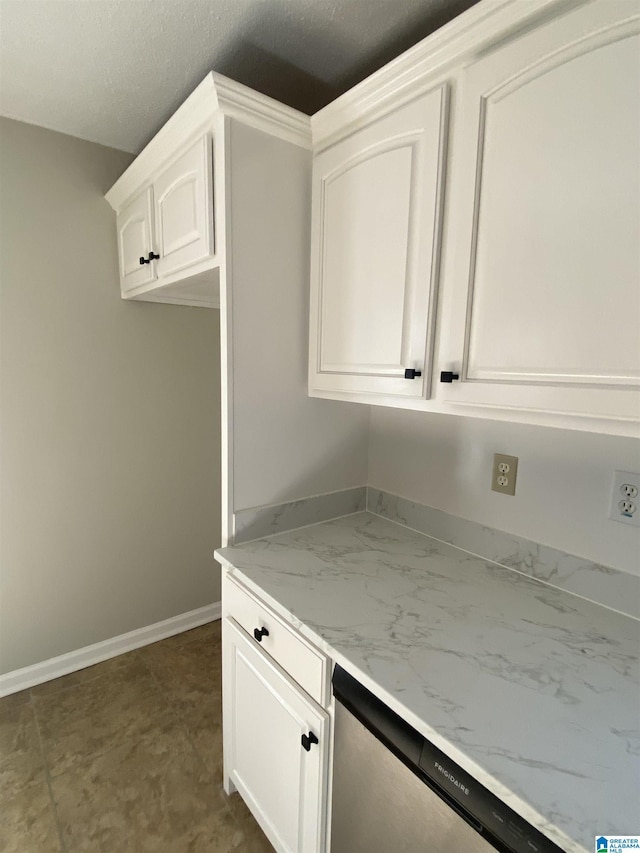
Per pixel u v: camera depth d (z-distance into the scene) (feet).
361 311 3.97
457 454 4.67
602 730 2.45
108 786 5.10
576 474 3.78
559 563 3.92
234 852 4.47
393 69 3.37
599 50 2.41
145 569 7.52
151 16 3.84
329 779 3.40
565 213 2.62
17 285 5.89
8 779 5.16
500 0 2.72
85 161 6.18
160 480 7.47
